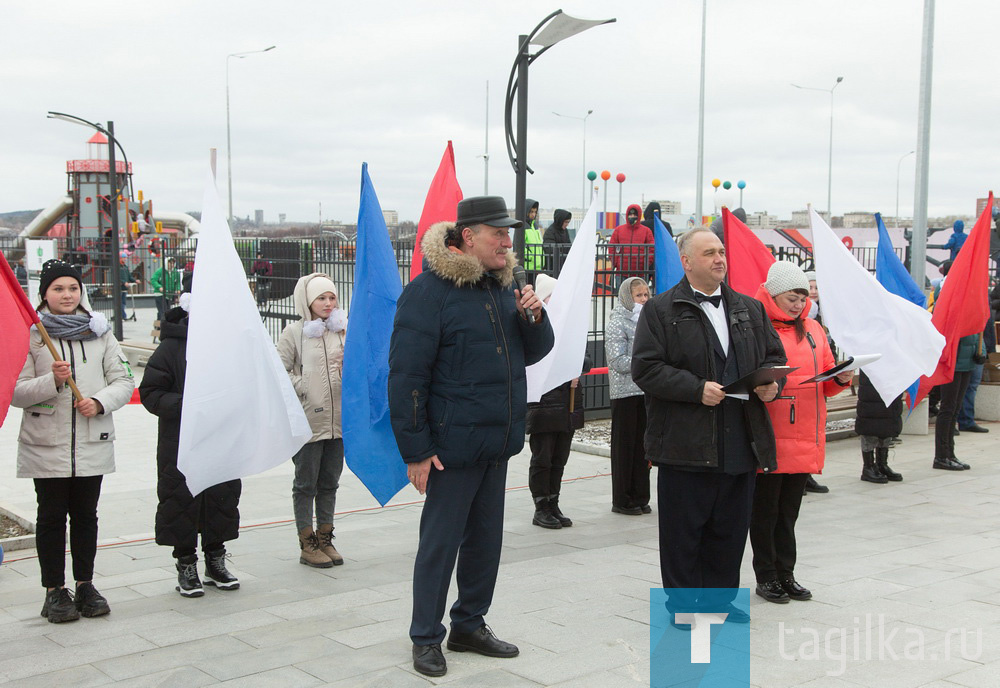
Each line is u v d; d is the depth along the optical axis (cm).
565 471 973
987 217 891
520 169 875
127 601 550
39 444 493
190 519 550
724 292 491
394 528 741
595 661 439
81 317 512
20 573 616
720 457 473
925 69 1287
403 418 425
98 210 3894
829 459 1018
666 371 467
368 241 581
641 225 1409
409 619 508
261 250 1541
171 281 2138
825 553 641
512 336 449
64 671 430
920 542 673
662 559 493
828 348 544
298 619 509
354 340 570
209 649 460
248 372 509
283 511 802
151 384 546
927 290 1414
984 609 514
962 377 956
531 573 598
